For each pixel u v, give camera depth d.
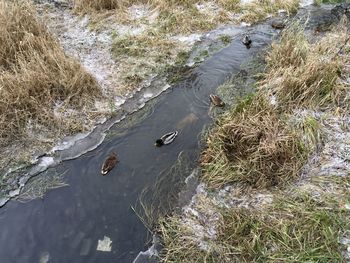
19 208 5.41
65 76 6.96
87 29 9.03
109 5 9.66
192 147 6.26
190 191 5.56
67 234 5.08
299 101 6.67
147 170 5.90
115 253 4.86
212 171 5.69
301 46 7.77
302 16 10.16
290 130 6.00
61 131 6.52
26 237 5.05
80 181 5.77
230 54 8.62
